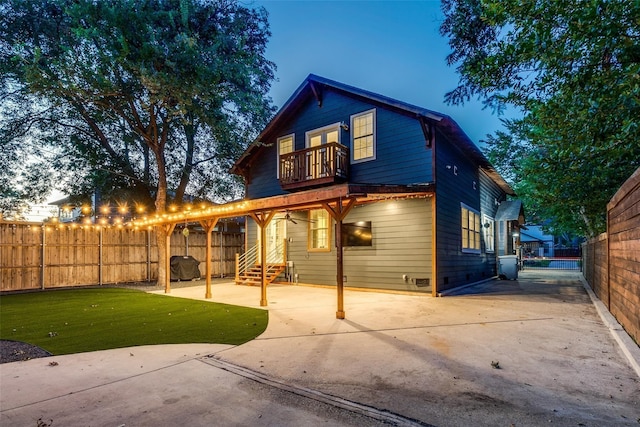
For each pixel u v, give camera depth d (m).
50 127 14.36
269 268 12.81
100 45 10.45
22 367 3.96
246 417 2.76
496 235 15.39
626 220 4.80
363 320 6.21
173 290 11.29
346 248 10.97
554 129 4.35
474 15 9.38
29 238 11.21
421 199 9.52
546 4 2.90
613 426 2.53
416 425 2.59
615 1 2.56
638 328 4.19
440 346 4.55
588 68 3.06
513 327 5.51
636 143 3.50
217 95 11.96
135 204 17.75
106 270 12.91
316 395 3.15
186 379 3.58
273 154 13.32
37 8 11.70
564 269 21.23
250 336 5.23
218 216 9.24
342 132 11.35
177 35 10.94
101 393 3.25
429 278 9.22
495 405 2.88
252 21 16.98
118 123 14.66
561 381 3.36
